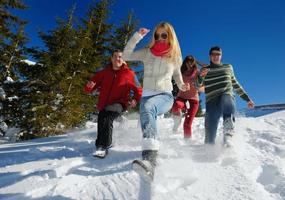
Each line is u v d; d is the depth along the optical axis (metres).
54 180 3.34
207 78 5.06
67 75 16.11
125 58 3.97
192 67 6.06
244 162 4.07
